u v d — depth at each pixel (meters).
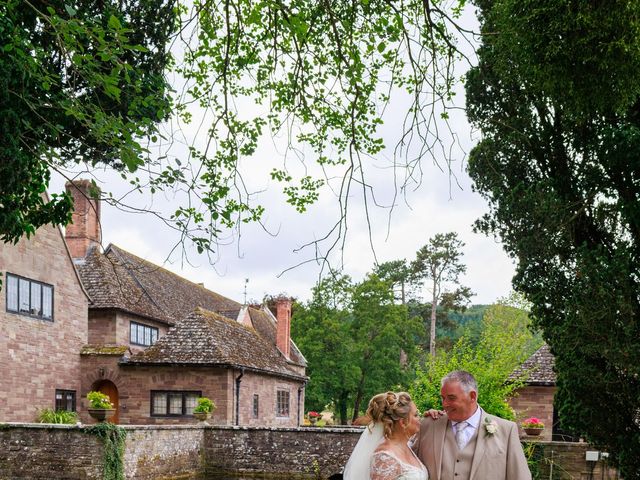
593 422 10.05
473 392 4.28
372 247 5.50
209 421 21.62
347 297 41.81
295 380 29.95
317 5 6.08
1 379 18.98
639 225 9.73
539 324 10.83
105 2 7.55
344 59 5.71
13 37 6.37
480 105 10.97
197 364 21.69
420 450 4.45
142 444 15.97
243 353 24.28
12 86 6.72
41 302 21.05
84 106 5.89
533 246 10.32
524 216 10.34
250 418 23.98
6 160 6.77
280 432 18.75
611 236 10.39
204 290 36.00
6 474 15.06
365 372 41.06
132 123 5.79
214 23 6.81
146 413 22.05
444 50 6.61
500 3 7.80
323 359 40.31
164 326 28.22
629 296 9.33
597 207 10.29
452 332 56.00
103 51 5.21
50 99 7.14
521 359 16.55
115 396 23.70
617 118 9.67
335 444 18.34
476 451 4.21
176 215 6.08
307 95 6.20
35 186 7.99
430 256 54.12
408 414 4.33
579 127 10.10
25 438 15.11
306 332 41.44
